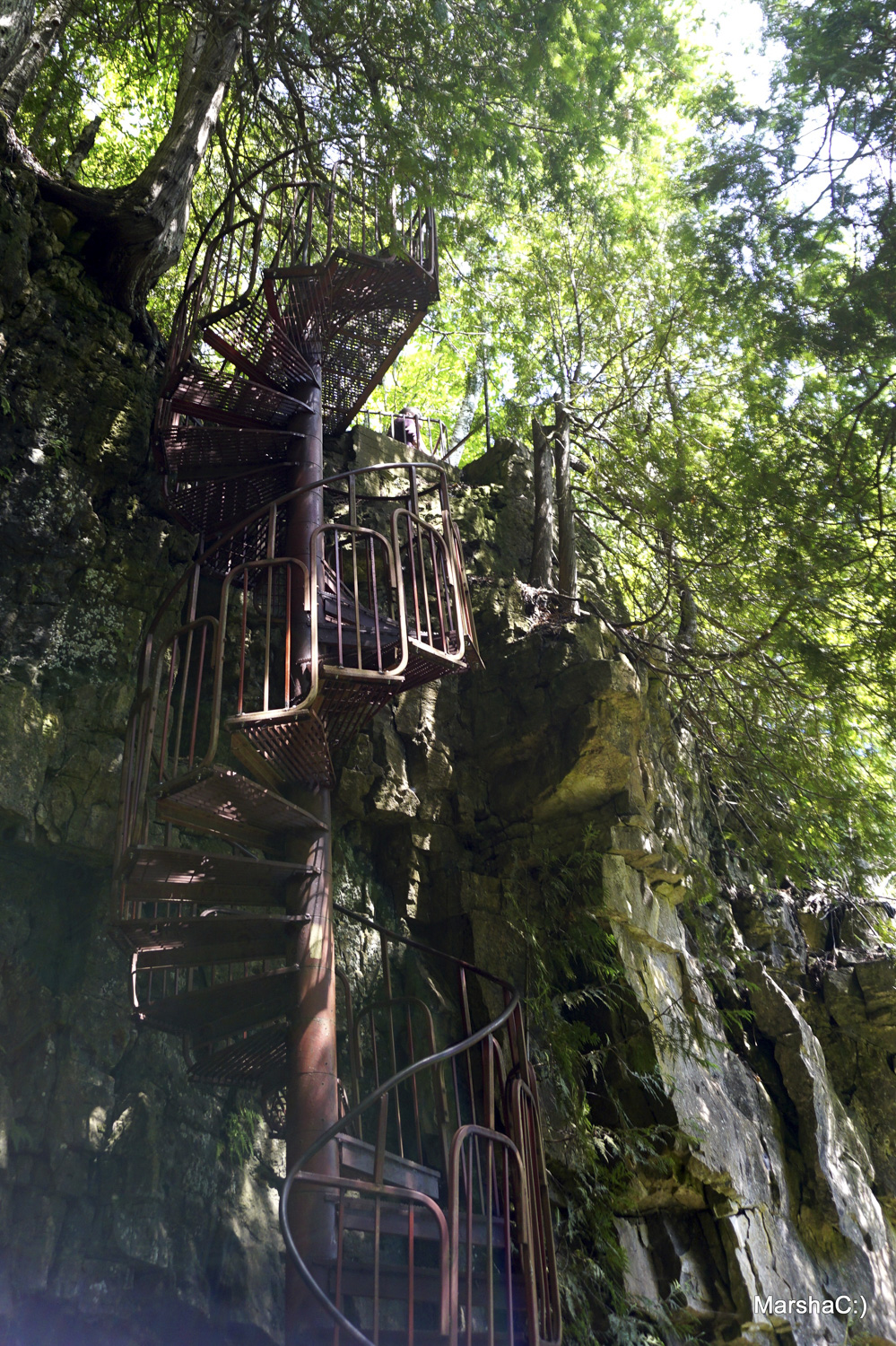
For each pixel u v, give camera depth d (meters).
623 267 12.16
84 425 7.38
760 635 9.68
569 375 12.42
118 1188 5.34
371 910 7.30
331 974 5.37
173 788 5.02
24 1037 5.51
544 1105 6.62
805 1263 7.30
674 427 10.73
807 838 9.91
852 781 10.09
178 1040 6.00
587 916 7.23
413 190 8.52
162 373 8.13
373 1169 4.51
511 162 8.88
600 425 11.49
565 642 8.13
